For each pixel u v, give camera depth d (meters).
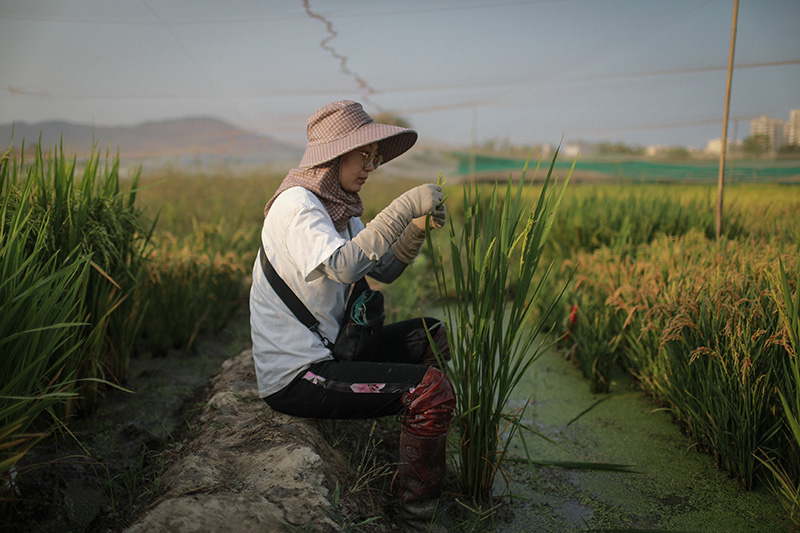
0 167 2.35
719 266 3.03
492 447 2.24
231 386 2.67
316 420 2.31
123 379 3.14
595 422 3.03
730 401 2.41
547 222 2.07
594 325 3.42
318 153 2.05
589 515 2.24
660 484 2.45
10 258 1.84
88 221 2.63
